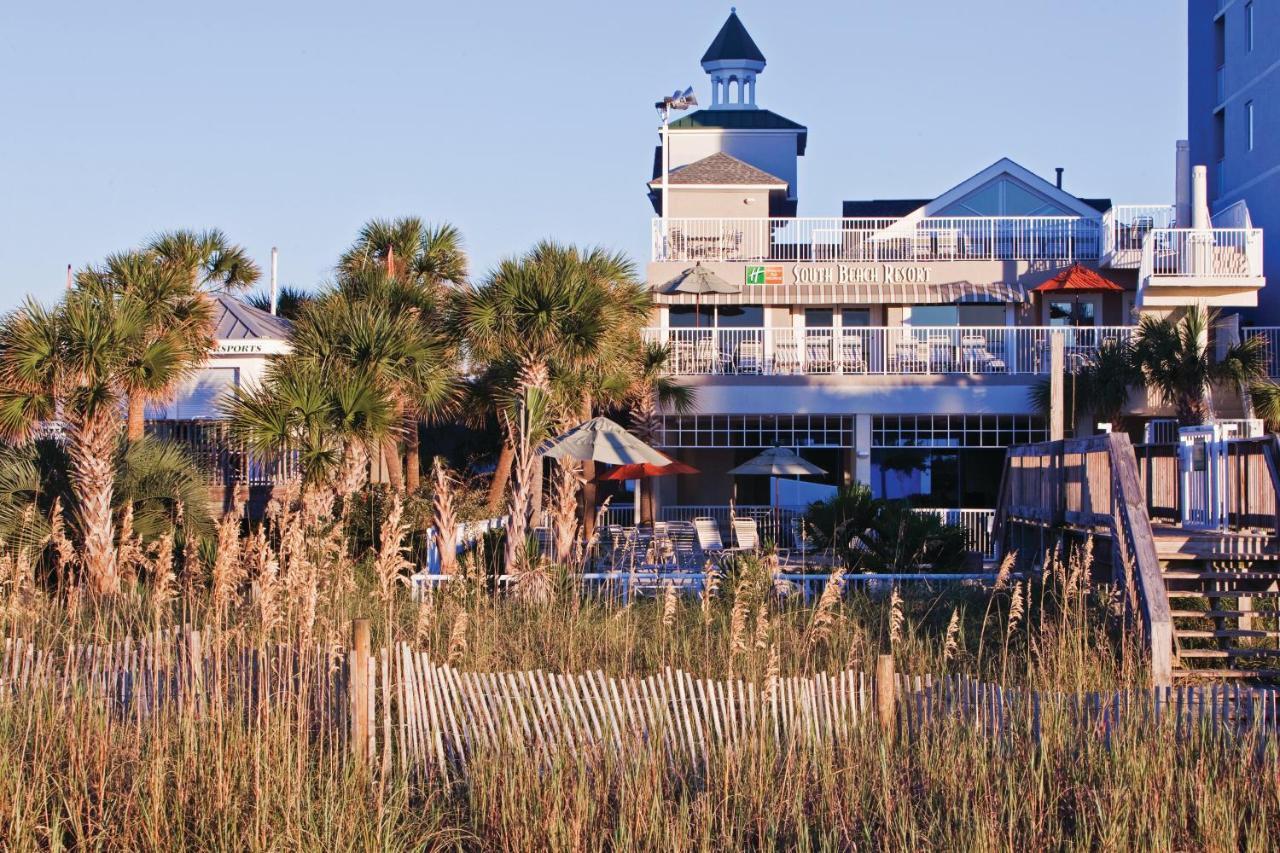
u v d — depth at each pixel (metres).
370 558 21.80
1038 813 9.70
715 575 16.62
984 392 34.75
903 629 16.38
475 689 11.31
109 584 19.41
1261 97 41.38
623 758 10.38
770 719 11.27
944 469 38.91
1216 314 35.84
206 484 24.97
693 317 39.91
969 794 10.09
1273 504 16.42
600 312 25.91
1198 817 9.49
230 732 10.51
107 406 20.67
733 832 9.64
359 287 31.78
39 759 10.26
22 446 22.39
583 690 11.23
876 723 11.32
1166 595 14.74
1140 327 33.41
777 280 38.47
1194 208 36.72
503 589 19.75
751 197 43.38
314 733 11.26
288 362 24.38
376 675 12.03
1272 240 40.47
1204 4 46.94
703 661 14.10
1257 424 19.97
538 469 23.77
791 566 23.69
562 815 9.56
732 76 55.59
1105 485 17.42
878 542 22.89
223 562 12.28
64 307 20.92
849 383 35.09
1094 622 15.70
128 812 9.53
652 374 33.16
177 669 11.73
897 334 38.25
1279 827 9.52
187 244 35.53
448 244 37.78
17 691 11.80
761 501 40.66
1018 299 37.53
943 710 11.35
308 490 20.50
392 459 28.89
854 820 9.80
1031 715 10.98
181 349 22.47
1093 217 41.16
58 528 16.48
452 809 10.17
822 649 14.71
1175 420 33.41
